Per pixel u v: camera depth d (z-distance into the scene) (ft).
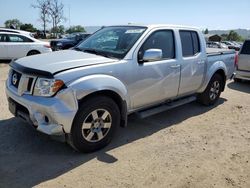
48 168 11.46
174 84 16.40
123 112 13.88
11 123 15.69
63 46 58.70
